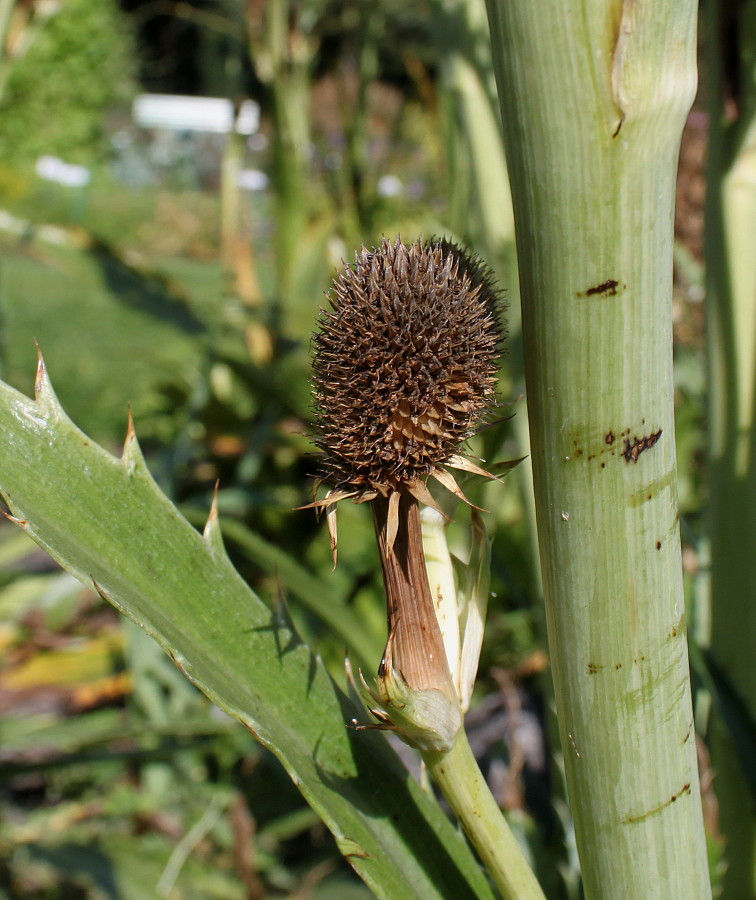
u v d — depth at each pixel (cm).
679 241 45
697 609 26
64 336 111
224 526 31
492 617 47
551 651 14
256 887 34
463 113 29
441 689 14
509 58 12
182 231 185
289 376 54
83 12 211
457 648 14
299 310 56
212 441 58
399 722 14
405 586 14
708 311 23
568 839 26
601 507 13
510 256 26
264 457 59
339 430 14
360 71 66
